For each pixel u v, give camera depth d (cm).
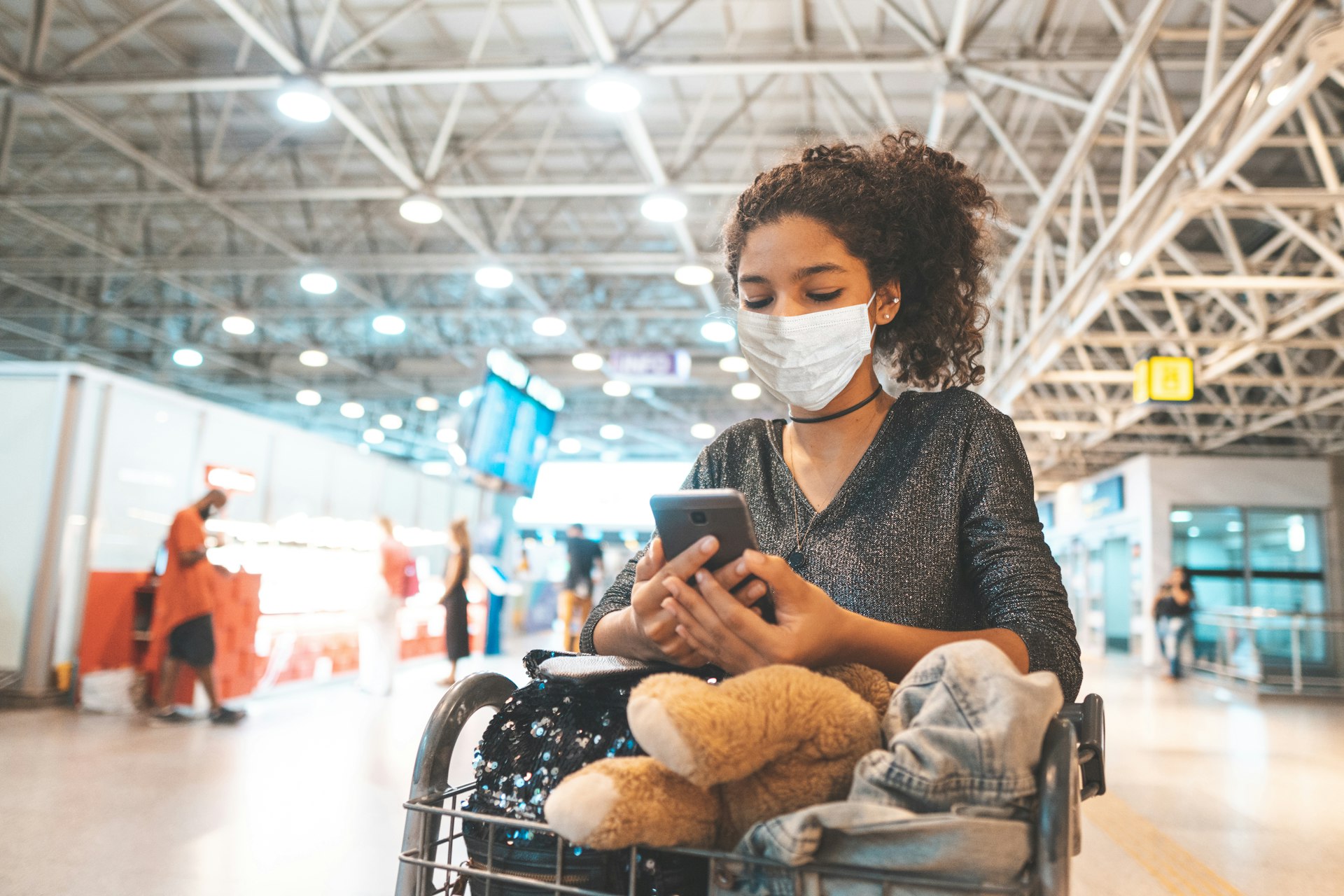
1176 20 714
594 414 2345
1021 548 91
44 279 1522
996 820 62
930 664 69
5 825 393
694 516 78
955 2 729
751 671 69
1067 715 82
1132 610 1797
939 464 98
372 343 1823
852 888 64
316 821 415
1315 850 426
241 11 612
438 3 768
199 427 882
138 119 974
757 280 101
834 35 784
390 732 656
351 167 1081
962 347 117
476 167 1077
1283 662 1151
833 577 96
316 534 1049
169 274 1252
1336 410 1439
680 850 70
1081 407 1487
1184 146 587
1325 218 914
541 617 2019
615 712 84
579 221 1248
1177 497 1677
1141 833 445
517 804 83
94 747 565
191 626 668
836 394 101
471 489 1602
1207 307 1221
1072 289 833
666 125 952
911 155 112
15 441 736
